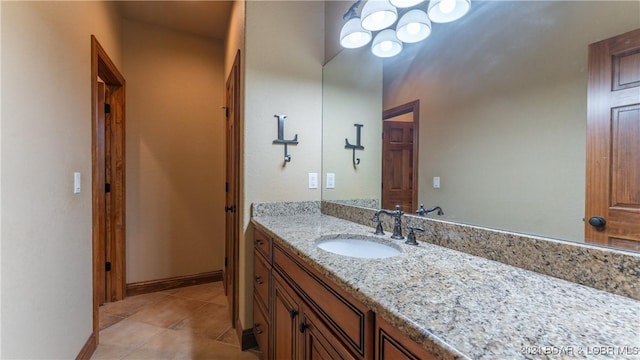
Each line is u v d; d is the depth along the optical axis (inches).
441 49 51.4
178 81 118.6
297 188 82.7
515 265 37.0
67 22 62.0
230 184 100.3
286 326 52.0
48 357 53.2
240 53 82.3
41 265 51.0
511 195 39.5
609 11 30.8
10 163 42.8
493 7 43.0
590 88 32.3
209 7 100.4
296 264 47.8
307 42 83.7
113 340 81.1
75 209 65.2
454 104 48.8
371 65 69.4
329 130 82.7
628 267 28.0
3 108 41.5
